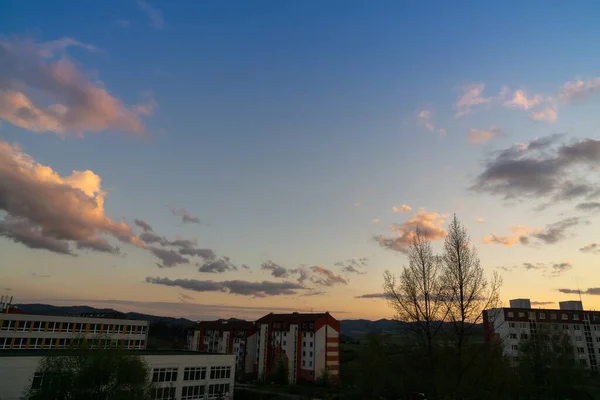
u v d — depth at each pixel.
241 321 130.62
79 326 83.56
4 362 44.78
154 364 60.19
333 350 102.81
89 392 33.91
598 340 100.81
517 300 109.12
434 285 28.34
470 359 26.31
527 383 60.75
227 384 70.19
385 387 49.91
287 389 91.38
